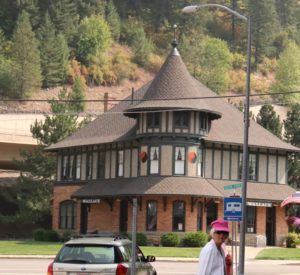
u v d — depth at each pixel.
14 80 198.62
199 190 73.12
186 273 45.59
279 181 81.75
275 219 79.94
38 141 102.75
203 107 74.75
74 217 85.88
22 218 94.94
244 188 41.06
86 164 85.12
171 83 75.12
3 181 111.38
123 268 26.83
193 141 74.75
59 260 27.20
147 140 75.31
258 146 79.44
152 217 74.44
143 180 74.94
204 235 71.62
